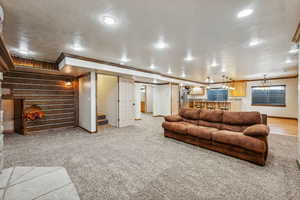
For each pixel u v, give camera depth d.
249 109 8.41
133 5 1.69
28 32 2.36
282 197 1.62
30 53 3.42
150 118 7.68
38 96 4.61
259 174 2.10
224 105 8.05
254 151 2.38
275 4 1.65
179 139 3.62
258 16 1.91
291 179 1.97
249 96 8.44
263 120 3.74
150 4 1.67
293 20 2.00
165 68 5.26
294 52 3.40
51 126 4.87
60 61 3.91
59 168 2.24
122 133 4.48
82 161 2.52
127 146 3.29
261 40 2.70
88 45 2.93
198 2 1.63
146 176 2.05
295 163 2.43
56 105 4.96
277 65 4.75
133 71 5.11
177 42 2.80
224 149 2.80
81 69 4.04
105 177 2.03
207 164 2.41
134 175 2.08
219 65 4.77
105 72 4.58
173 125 3.68
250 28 2.24
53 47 3.04
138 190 1.75
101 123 5.69
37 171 2.12
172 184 1.87
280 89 7.53
